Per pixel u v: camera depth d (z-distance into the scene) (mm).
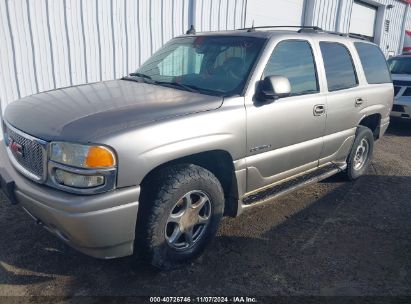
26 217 3643
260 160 3281
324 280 2928
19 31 5039
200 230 3062
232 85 3201
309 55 3818
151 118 2604
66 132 2428
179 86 3350
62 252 3125
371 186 4918
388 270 3088
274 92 3047
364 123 5242
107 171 2352
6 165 2936
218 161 3125
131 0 6094
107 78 6109
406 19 16312
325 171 4230
